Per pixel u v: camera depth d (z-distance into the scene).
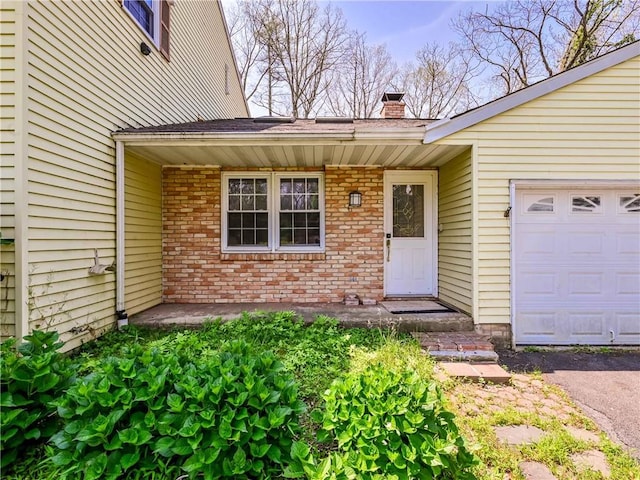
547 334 4.66
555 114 4.54
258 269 6.03
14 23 2.97
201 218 6.00
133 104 4.93
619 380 3.57
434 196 6.07
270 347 3.99
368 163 5.88
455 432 1.99
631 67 4.48
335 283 6.05
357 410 1.88
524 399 3.15
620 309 4.66
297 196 6.18
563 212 4.68
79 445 1.86
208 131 4.48
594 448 2.45
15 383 2.12
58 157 3.44
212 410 1.90
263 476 1.87
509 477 2.15
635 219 4.68
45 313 3.25
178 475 1.91
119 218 4.48
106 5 4.27
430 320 4.68
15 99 2.98
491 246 4.60
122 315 4.51
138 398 1.96
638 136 4.50
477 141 4.58
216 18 9.03
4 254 2.99
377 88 18.00
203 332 4.42
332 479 1.71
